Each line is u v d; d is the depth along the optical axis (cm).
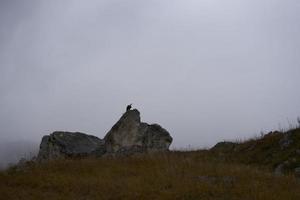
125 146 3547
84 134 3631
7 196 2081
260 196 1959
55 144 3394
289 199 1923
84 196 2092
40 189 2225
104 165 2731
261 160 2883
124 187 2184
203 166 2581
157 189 2138
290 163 2598
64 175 2444
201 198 2011
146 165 2714
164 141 3694
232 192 2056
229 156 3145
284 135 2991
